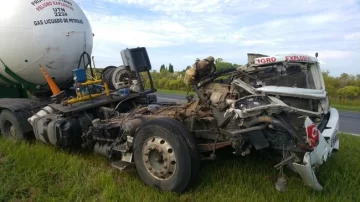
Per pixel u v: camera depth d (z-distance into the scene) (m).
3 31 6.34
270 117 3.73
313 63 4.59
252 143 3.93
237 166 4.75
